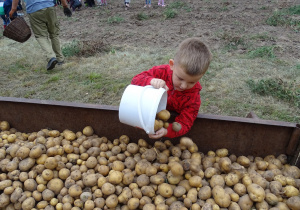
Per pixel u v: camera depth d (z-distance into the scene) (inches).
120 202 85.8
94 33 326.3
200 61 77.8
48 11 208.2
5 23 311.3
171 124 89.9
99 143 105.3
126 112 78.5
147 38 295.9
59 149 100.0
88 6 512.7
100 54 252.4
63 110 107.3
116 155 103.7
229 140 100.0
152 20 378.0
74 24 379.2
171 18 382.0
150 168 89.5
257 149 99.9
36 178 90.2
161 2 473.4
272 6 419.8
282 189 85.0
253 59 225.3
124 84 187.9
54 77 201.9
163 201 83.4
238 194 84.3
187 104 92.7
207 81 188.4
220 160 92.2
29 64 232.1
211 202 81.6
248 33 298.2
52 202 87.0
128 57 238.2
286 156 97.7
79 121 109.3
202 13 399.5
